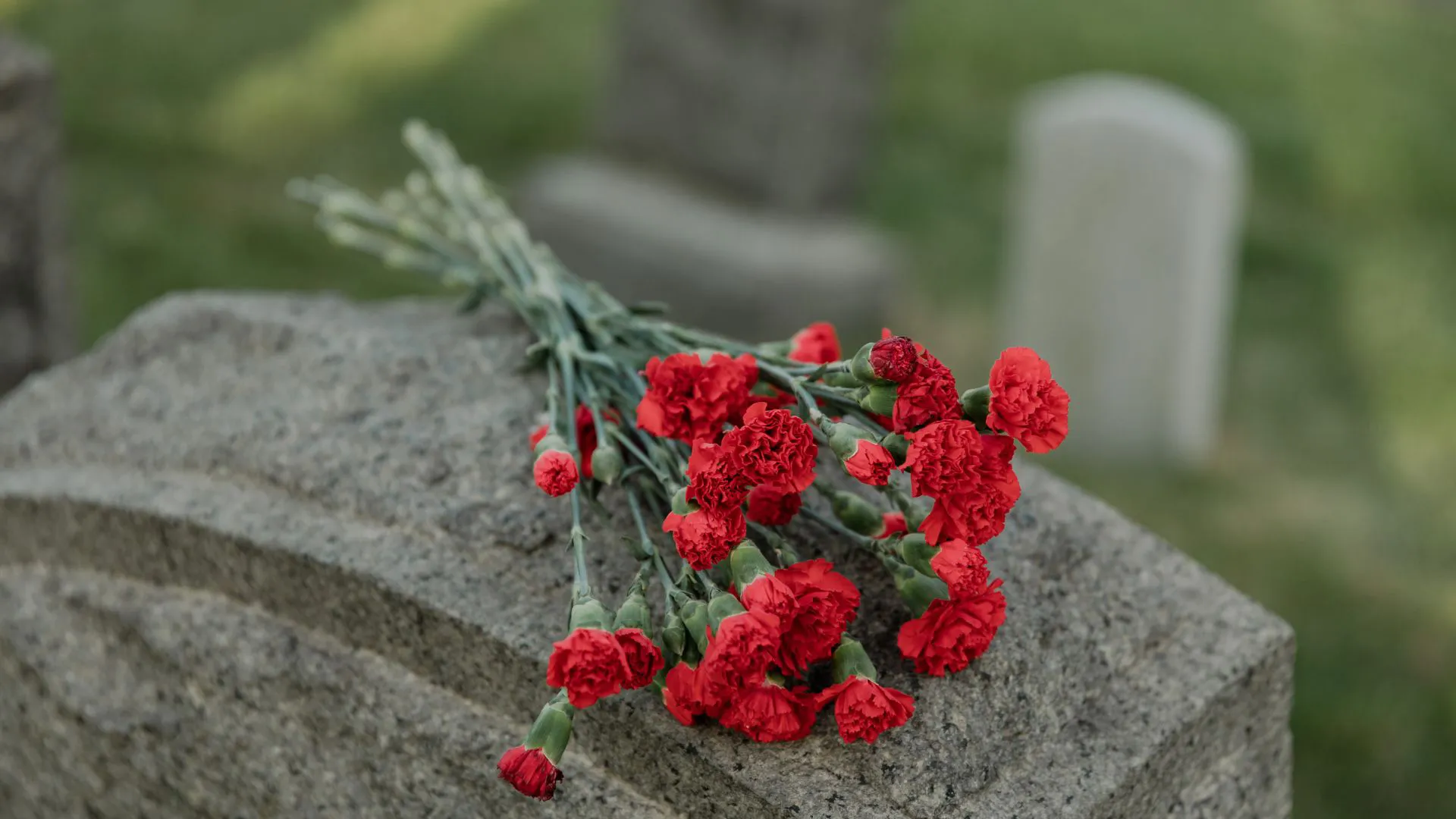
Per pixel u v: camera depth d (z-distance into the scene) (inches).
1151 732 51.6
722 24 135.9
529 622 51.4
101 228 137.3
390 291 136.4
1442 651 103.3
